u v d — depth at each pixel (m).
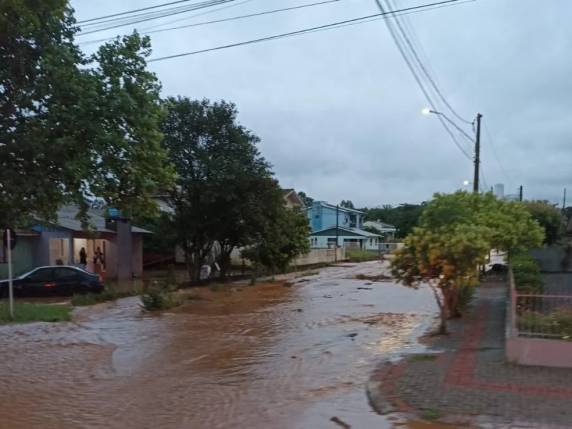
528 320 9.91
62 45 11.93
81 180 12.02
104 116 11.96
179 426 7.34
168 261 41.03
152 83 13.08
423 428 6.70
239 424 7.34
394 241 84.31
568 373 8.77
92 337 14.13
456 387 8.11
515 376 8.63
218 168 27.39
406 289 25.53
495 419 6.77
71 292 24.06
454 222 13.17
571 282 22.28
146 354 12.03
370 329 14.62
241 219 28.67
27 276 23.75
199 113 28.00
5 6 10.30
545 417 6.79
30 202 11.66
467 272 12.27
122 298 22.88
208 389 9.16
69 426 7.47
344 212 83.25
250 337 13.84
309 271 39.69
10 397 8.89
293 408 7.95
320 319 16.58
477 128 30.44
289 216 33.03
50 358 11.73
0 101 11.46
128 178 12.95
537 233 19.67
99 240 33.59
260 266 33.56
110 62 12.58
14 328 15.50
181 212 28.98
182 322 16.38
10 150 11.02
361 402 8.06
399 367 9.59
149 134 12.91
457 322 14.34
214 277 32.31
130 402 8.49
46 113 11.62
